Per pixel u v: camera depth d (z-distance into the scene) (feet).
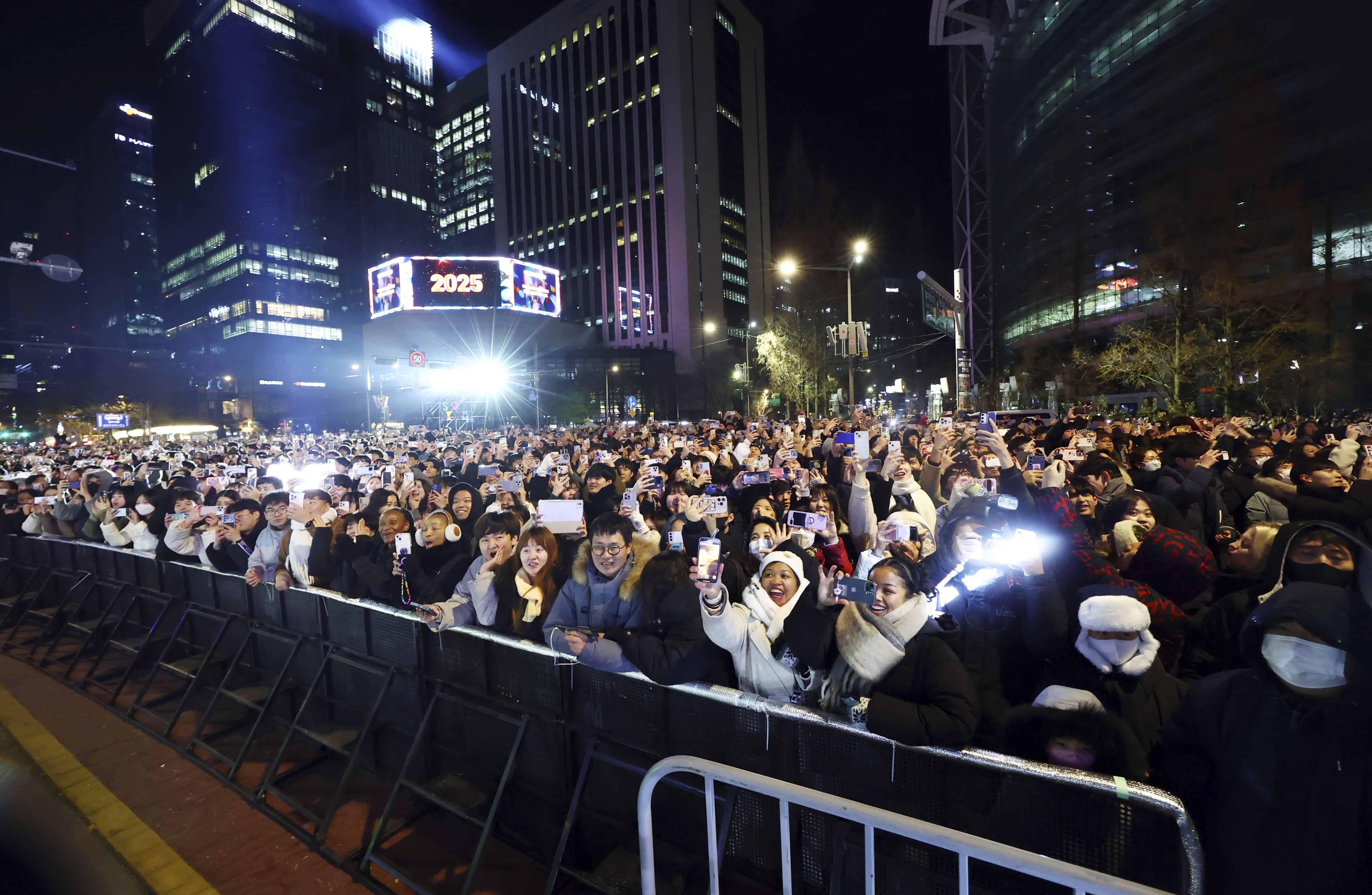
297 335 362.94
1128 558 11.57
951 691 7.25
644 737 9.70
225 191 356.18
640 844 7.43
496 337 267.59
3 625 23.11
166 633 19.34
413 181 419.95
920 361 386.73
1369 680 5.18
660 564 10.25
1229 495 18.19
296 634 15.38
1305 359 75.97
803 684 8.73
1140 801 6.01
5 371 104.01
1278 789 5.59
